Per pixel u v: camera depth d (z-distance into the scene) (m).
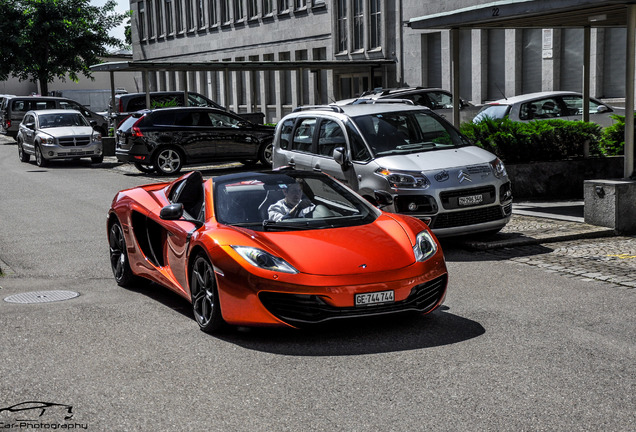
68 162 26.52
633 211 10.06
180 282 6.86
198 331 6.22
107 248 10.45
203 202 6.91
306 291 5.61
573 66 22.16
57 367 5.38
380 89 22.84
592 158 14.05
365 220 6.56
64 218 13.37
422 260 6.00
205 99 30.81
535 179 13.77
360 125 9.98
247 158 21.41
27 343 5.98
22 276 8.84
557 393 4.65
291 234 6.14
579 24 14.20
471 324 6.19
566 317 6.32
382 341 5.80
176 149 20.66
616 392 4.65
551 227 10.30
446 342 5.73
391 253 5.96
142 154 20.52
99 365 5.40
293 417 4.39
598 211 10.23
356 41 31.20
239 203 6.64
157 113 20.72
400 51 28.47
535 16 12.23
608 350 5.45
